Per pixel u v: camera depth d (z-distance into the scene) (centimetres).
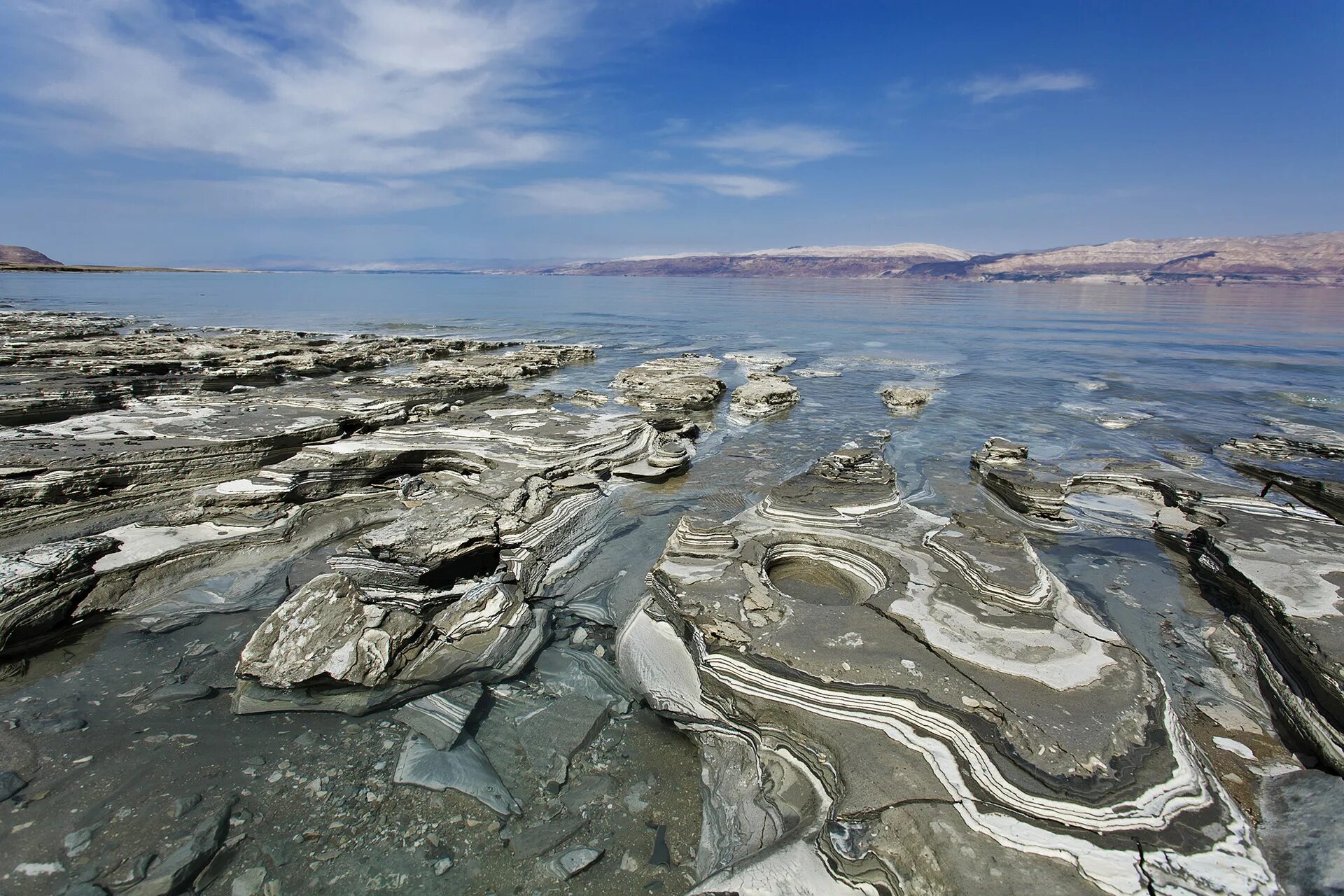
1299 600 771
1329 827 510
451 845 546
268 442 1330
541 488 1185
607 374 2900
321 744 656
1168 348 3741
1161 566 1060
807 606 770
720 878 489
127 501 1165
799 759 606
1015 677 633
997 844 479
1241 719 698
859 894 470
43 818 552
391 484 1314
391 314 5881
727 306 7606
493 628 806
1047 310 7025
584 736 682
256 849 536
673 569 870
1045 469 1434
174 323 4600
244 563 1020
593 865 531
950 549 895
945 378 2845
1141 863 464
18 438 1270
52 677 757
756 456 1666
